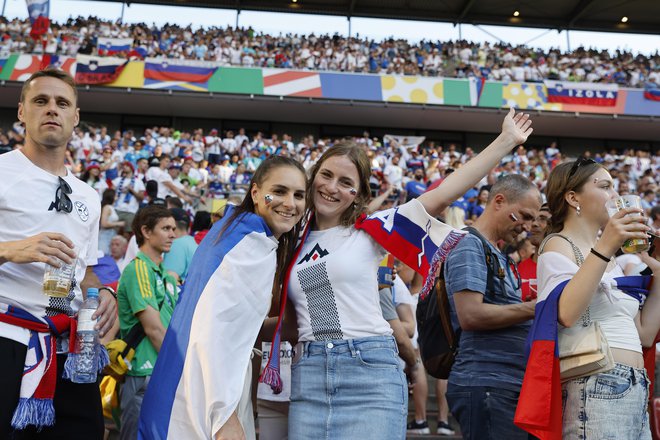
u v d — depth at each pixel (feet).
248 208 8.04
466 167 8.21
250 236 7.43
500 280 9.19
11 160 7.95
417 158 59.00
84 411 8.00
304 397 7.67
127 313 11.18
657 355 12.36
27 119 8.10
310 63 73.00
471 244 9.21
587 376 7.56
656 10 85.46
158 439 6.99
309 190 8.48
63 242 7.18
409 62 76.54
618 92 71.61
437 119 73.77
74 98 8.37
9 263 7.57
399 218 7.97
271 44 77.20
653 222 20.63
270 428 9.25
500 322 8.59
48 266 7.38
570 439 7.59
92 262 8.67
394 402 7.48
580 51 86.02
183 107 71.15
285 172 7.84
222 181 46.01
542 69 77.66
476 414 8.64
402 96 69.56
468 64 76.43
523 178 10.08
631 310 8.06
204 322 7.06
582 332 7.68
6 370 7.28
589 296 7.28
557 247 8.21
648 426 7.79
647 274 9.30
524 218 9.86
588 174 8.48
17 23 68.23
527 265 13.64
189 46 73.31
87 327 7.92
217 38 76.43
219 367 6.91
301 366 7.80
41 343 7.59
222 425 6.81
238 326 7.14
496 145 8.23
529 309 8.43
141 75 66.44
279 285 8.31
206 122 74.74
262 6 85.10
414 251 7.85
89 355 7.87
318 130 76.07
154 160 37.37
